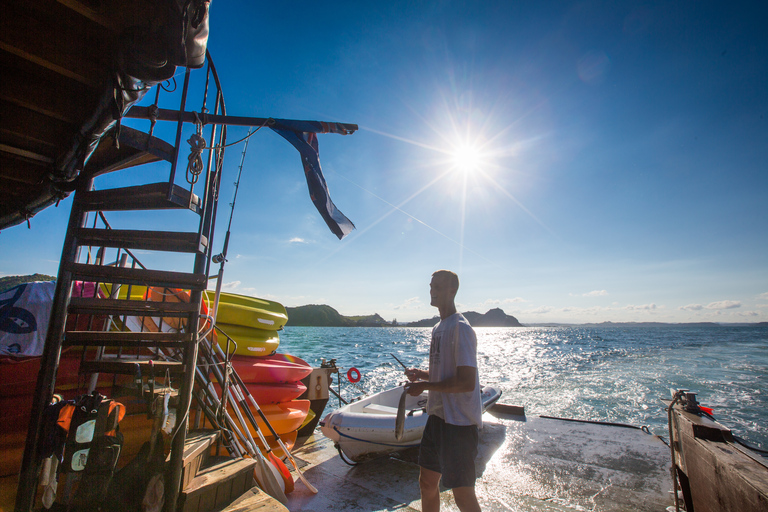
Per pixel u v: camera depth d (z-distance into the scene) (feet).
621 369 74.49
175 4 5.15
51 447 6.57
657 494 11.75
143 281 7.74
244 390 12.79
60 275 7.36
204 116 8.40
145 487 6.84
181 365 7.70
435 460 7.63
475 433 7.27
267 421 12.98
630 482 12.69
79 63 5.96
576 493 11.92
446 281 8.42
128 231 7.69
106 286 11.62
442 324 8.12
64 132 7.30
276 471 11.53
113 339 7.41
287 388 15.25
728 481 6.93
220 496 8.35
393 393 20.79
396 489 12.35
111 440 6.96
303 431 19.06
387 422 14.51
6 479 8.62
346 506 11.10
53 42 5.62
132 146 7.06
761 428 30.76
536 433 18.80
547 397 42.39
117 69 5.81
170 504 7.13
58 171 7.95
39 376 6.99
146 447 7.27
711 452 7.79
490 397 22.00
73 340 7.35
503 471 13.87
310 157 9.80
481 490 12.23
